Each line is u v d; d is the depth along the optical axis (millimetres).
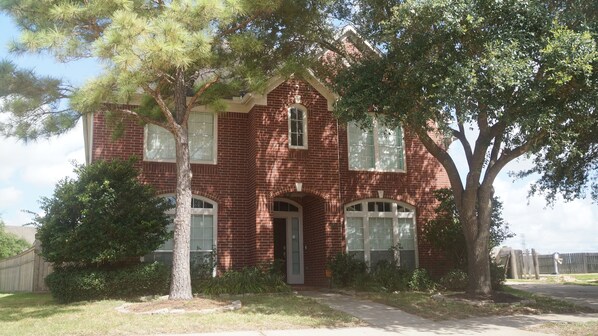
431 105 11898
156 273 14305
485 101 11172
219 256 16812
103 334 9156
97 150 16047
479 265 14211
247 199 17453
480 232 14289
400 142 19562
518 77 10633
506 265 24922
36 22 11469
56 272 14039
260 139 16891
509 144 14570
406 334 9773
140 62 10242
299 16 13914
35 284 18172
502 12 11156
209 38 10836
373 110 13703
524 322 11172
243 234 17203
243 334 9469
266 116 17125
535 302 13547
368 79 12867
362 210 18641
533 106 11203
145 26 9844
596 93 11086
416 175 19469
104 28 11609
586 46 10539
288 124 17359
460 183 14734
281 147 17109
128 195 14219
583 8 11867
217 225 17000
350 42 16422
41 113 12539
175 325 9859
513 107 11352
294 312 11555
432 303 13289
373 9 13812
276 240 18953
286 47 14508
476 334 9812
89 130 17844
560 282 22484
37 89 12141
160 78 12188
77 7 10656
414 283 16438
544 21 11148
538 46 11062
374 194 18719
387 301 13656
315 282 17844
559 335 9672
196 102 14055
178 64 10227
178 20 10625
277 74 14195
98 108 12570
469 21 10789
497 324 10930
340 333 9742
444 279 16812
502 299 13609
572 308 13180
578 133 12766
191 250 16734
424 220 19234
